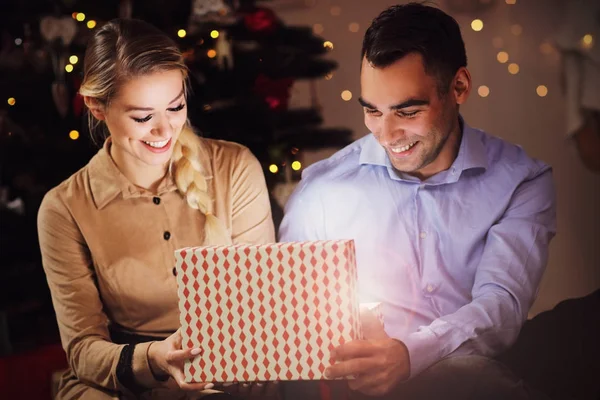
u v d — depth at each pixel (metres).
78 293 2.39
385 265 2.49
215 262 2.06
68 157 3.33
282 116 2.86
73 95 3.33
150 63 2.20
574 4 3.16
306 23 3.74
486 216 2.42
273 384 2.39
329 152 3.11
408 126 2.32
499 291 2.35
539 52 3.43
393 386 2.21
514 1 3.41
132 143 2.27
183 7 3.02
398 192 2.48
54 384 2.63
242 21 2.89
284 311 2.05
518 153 2.45
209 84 2.83
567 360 2.56
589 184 3.24
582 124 3.20
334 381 2.43
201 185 2.38
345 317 2.04
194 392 2.29
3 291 3.67
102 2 3.33
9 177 3.62
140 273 2.39
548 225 2.43
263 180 2.48
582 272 3.09
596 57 3.12
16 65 3.39
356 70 3.62
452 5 3.55
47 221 2.40
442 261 2.45
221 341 2.07
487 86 3.51
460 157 2.42
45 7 3.45
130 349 2.26
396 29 2.27
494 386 2.26
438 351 2.28
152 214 2.39
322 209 2.54
